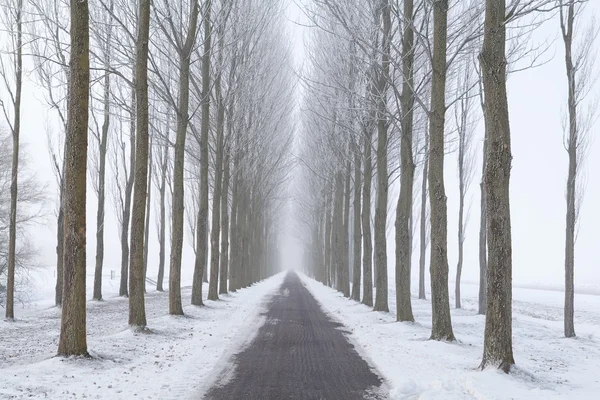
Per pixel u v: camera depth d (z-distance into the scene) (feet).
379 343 41.98
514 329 59.16
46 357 32.71
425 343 41.27
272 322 57.82
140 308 45.57
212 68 80.89
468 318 70.64
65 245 31.58
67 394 22.79
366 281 85.30
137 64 46.11
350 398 23.84
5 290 90.02
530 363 35.29
